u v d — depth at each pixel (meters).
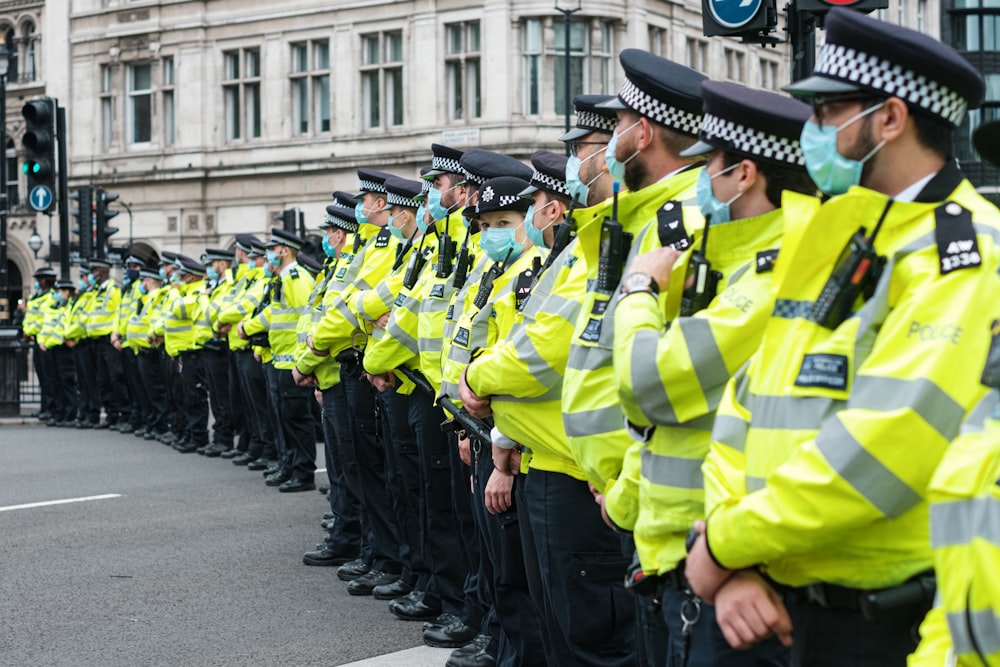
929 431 4.58
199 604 13.47
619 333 6.11
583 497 8.17
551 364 8.22
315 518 18.55
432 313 11.83
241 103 66.00
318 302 18.12
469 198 11.87
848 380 4.92
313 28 63.28
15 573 15.02
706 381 5.74
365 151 61.56
